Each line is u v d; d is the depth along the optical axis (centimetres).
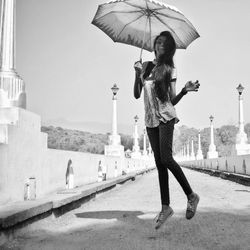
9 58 511
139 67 406
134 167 2366
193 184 1288
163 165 383
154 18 450
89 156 1006
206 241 351
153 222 449
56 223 443
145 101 396
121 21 464
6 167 434
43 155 590
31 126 524
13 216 343
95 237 365
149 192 921
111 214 519
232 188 1078
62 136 18100
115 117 1864
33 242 342
